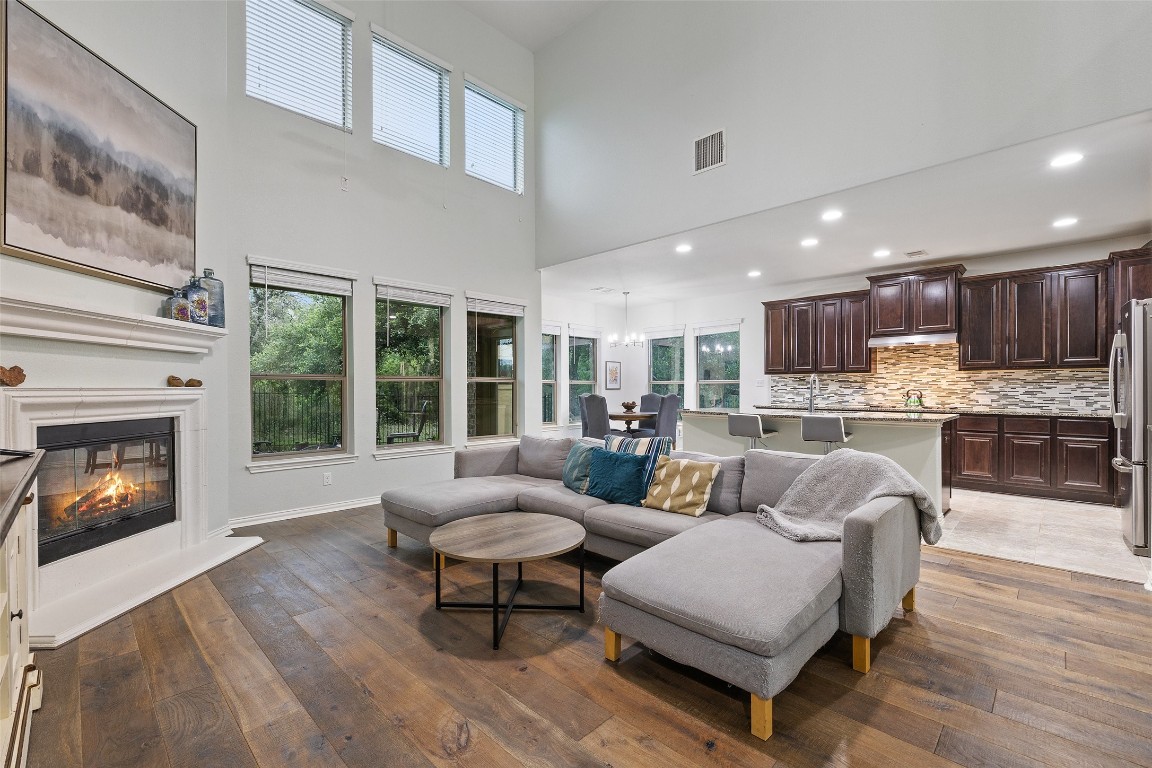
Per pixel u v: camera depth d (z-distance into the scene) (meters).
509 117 6.28
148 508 3.18
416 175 5.22
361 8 4.80
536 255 6.42
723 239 5.14
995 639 2.27
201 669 2.03
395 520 3.48
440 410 5.55
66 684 1.92
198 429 3.48
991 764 1.52
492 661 2.10
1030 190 3.85
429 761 1.54
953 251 5.65
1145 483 3.36
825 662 2.11
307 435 4.54
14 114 2.34
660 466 3.26
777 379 7.76
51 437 2.60
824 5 3.89
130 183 2.98
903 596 2.40
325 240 4.52
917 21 3.47
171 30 3.33
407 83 5.23
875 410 6.29
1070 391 5.39
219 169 3.80
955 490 5.58
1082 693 1.87
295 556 3.38
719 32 4.54
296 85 4.42
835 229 4.83
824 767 1.51
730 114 4.46
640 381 9.78
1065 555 3.39
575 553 3.57
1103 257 5.21
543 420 8.64
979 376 5.97
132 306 3.02
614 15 5.46
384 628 2.38
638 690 1.91
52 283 2.54
